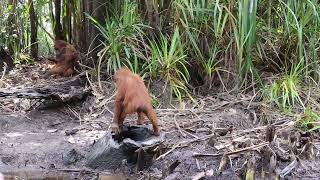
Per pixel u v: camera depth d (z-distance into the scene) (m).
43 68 9.45
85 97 7.67
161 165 5.79
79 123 7.18
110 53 8.00
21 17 10.15
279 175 5.39
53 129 7.00
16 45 10.04
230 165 5.68
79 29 9.23
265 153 5.56
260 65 8.16
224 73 7.84
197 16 7.83
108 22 8.16
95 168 5.86
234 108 7.29
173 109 7.26
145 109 5.88
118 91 6.05
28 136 6.73
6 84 8.43
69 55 8.51
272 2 8.14
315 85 7.61
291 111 7.09
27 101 7.70
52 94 7.41
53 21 9.98
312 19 7.96
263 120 6.89
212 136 6.11
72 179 5.57
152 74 7.63
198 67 7.97
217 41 7.76
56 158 6.12
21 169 5.87
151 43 7.74
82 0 9.10
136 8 8.38
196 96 7.69
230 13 7.51
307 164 5.74
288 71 8.02
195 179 5.32
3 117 7.22
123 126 6.11
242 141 5.98
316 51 7.89
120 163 5.81
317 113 6.94
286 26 7.86
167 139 6.39
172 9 8.05
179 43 7.62
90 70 8.32
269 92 7.33
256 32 7.89
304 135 6.26
